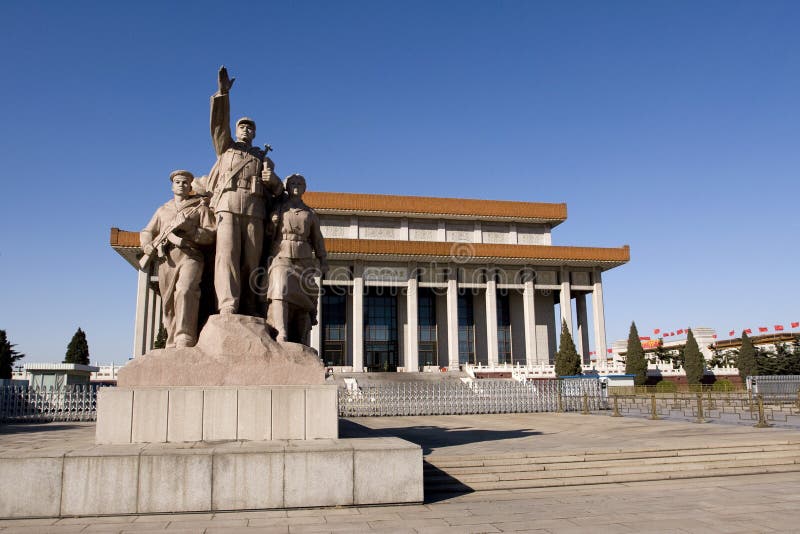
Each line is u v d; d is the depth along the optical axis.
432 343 63.34
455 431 17.70
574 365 47.12
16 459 7.22
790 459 12.38
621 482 10.82
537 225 67.31
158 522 6.99
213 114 9.92
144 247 10.04
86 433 14.78
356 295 56.56
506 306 65.62
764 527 7.05
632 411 26.94
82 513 7.22
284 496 7.66
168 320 9.98
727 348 67.75
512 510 8.12
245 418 8.59
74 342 47.72
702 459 12.12
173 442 8.38
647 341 75.12
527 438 15.10
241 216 9.98
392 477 8.01
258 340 9.18
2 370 36.91
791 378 30.36
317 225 10.98
